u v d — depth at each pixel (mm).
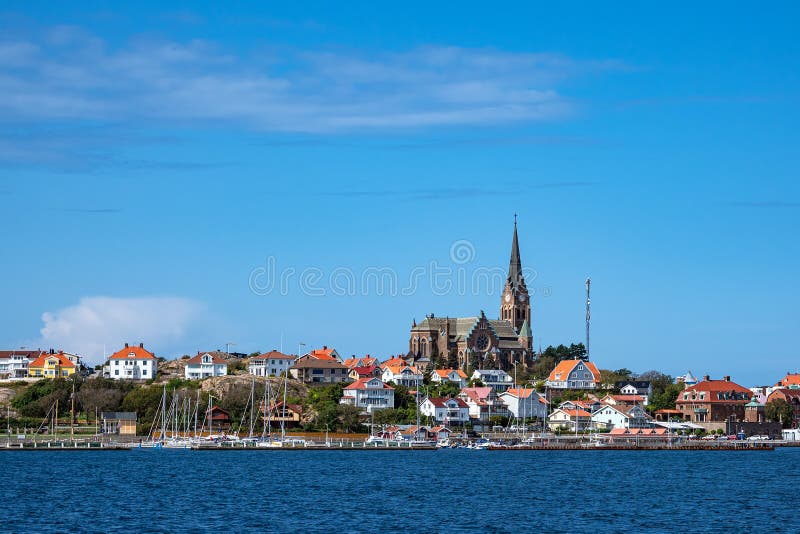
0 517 170250
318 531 159500
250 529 160625
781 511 186000
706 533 161750
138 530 158750
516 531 162000
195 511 178750
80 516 172000
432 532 160125
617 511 184625
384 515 176500
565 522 171250
